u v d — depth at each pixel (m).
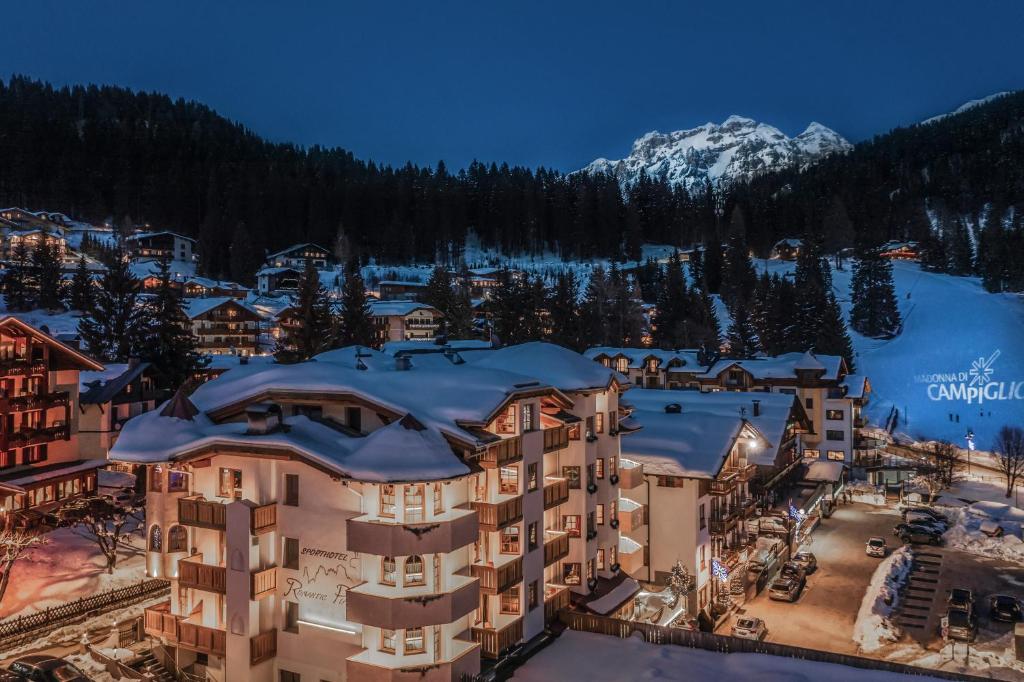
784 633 39.94
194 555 28.88
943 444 84.88
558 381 34.94
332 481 26.55
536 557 30.95
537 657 29.47
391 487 25.33
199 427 29.25
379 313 132.62
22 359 43.72
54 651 29.78
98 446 54.53
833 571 50.78
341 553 26.33
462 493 28.34
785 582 45.47
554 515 35.22
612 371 38.12
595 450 36.81
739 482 46.16
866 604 43.56
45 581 34.94
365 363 36.19
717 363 92.31
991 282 164.38
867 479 80.62
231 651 26.64
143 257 184.50
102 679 27.44
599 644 31.03
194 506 28.08
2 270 124.56
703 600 42.50
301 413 29.48
